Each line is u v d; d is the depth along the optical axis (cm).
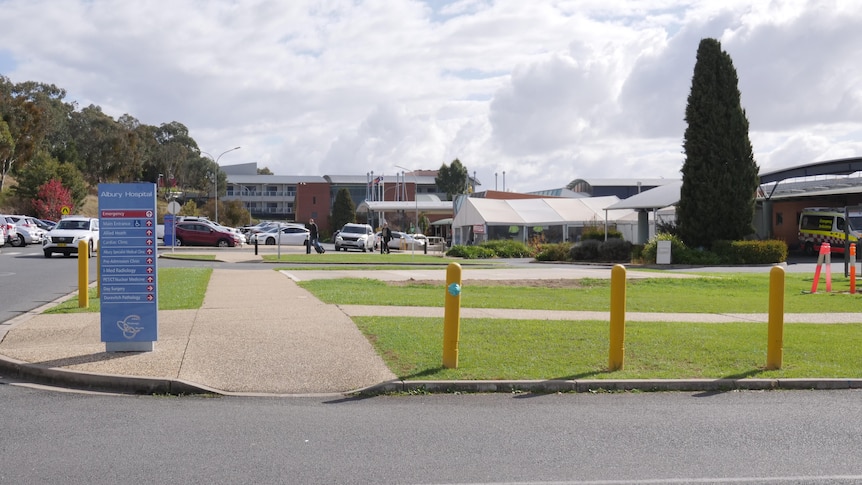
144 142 11731
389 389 855
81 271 1493
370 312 1407
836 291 2047
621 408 796
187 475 566
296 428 705
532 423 731
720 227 3603
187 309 1435
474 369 927
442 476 566
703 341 1134
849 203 4688
